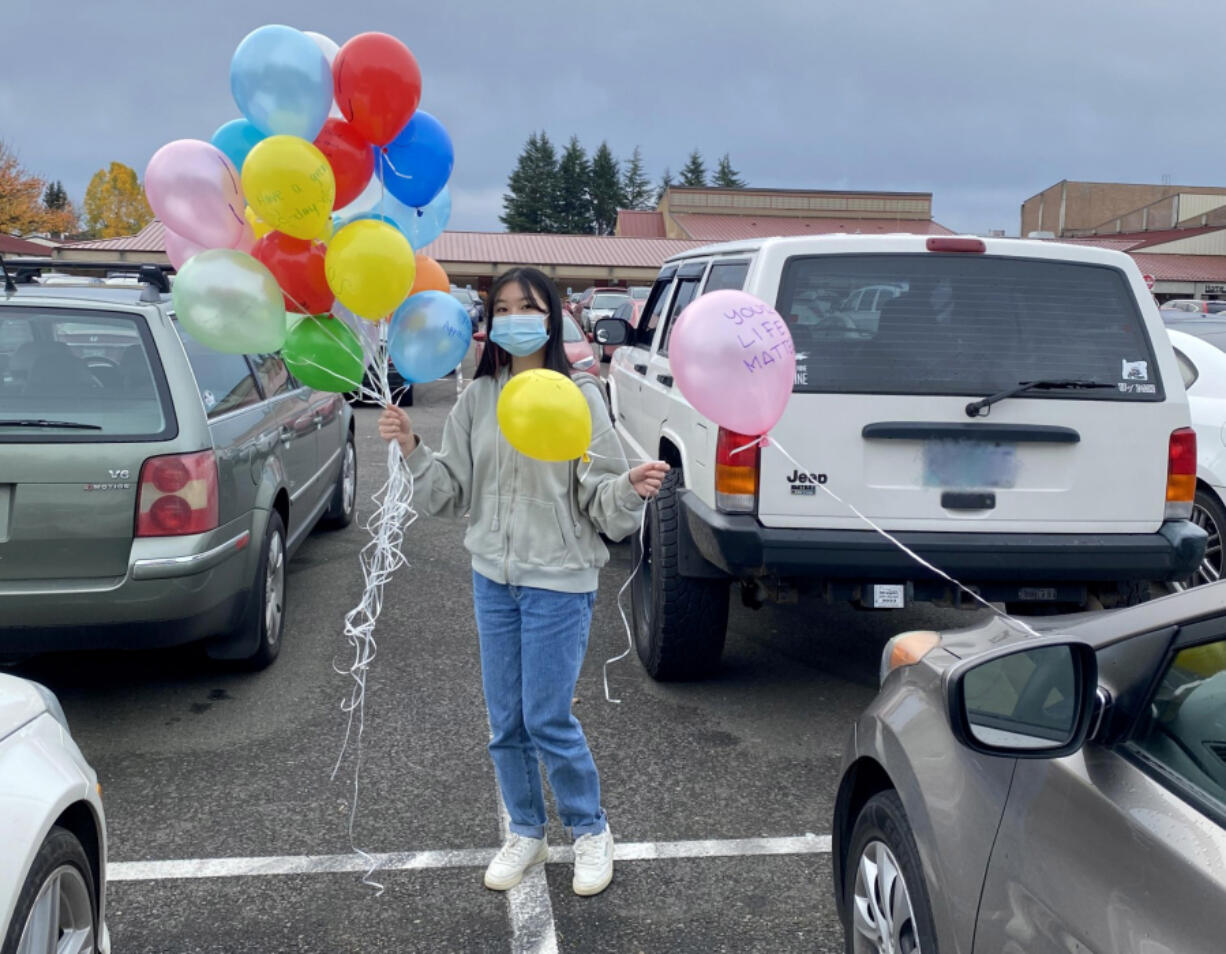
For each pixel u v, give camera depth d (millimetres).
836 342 4105
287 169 2797
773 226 55875
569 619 3084
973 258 4227
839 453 4070
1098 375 4152
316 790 3908
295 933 3049
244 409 4965
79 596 4047
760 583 4266
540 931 3072
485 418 3143
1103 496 4141
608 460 3066
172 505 4137
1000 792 2092
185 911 3145
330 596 6328
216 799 3830
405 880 3330
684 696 4871
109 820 3674
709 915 3160
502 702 3197
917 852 2301
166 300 4754
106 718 4535
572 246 46438
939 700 2445
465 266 43281
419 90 3047
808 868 3428
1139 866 1717
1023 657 2197
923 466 4082
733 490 4078
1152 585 4449
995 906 1989
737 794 3920
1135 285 4270
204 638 4516
